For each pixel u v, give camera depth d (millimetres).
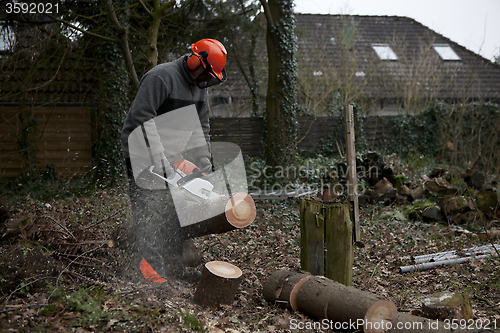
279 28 8508
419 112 14289
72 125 9961
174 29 9445
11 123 9578
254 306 2693
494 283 3305
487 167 11062
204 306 2559
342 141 12750
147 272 2729
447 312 2326
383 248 4461
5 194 7566
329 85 15062
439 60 17109
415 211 6254
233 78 11945
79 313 2137
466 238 4988
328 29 17922
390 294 3100
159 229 2773
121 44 5680
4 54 8914
